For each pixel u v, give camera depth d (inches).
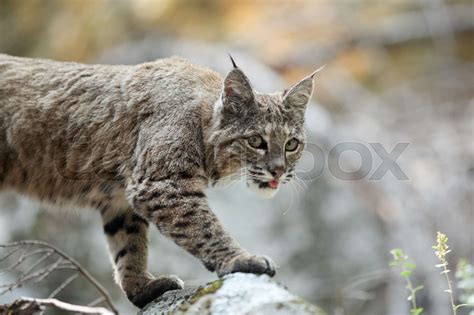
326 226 561.9
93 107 328.8
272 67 807.7
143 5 877.8
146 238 338.3
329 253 550.3
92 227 564.4
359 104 767.1
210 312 240.4
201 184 310.5
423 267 542.3
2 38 880.9
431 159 666.8
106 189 330.6
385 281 542.6
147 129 314.2
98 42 854.5
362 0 901.8
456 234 574.9
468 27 858.1
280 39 842.8
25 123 333.1
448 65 825.5
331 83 791.7
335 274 542.6
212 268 285.6
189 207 297.4
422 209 597.9
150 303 297.0
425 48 855.7
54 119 331.9
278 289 243.9
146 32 851.4
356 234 563.2
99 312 318.3
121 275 331.3
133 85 326.0
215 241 289.0
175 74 325.4
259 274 268.2
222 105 310.5
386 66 837.2
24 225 561.3
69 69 342.0
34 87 338.0
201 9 888.3
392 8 888.9
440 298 514.9
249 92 311.4
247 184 320.5
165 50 768.3
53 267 338.3
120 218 336.5
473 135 694.5
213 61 726.5
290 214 560.4
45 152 333.7
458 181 627.5
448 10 871.7
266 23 874.8
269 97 323.0
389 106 773.3
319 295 533.6
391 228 576.4
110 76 335.0
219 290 247.9
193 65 336.8
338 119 725.3
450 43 842.8
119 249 335.9
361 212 575.2
